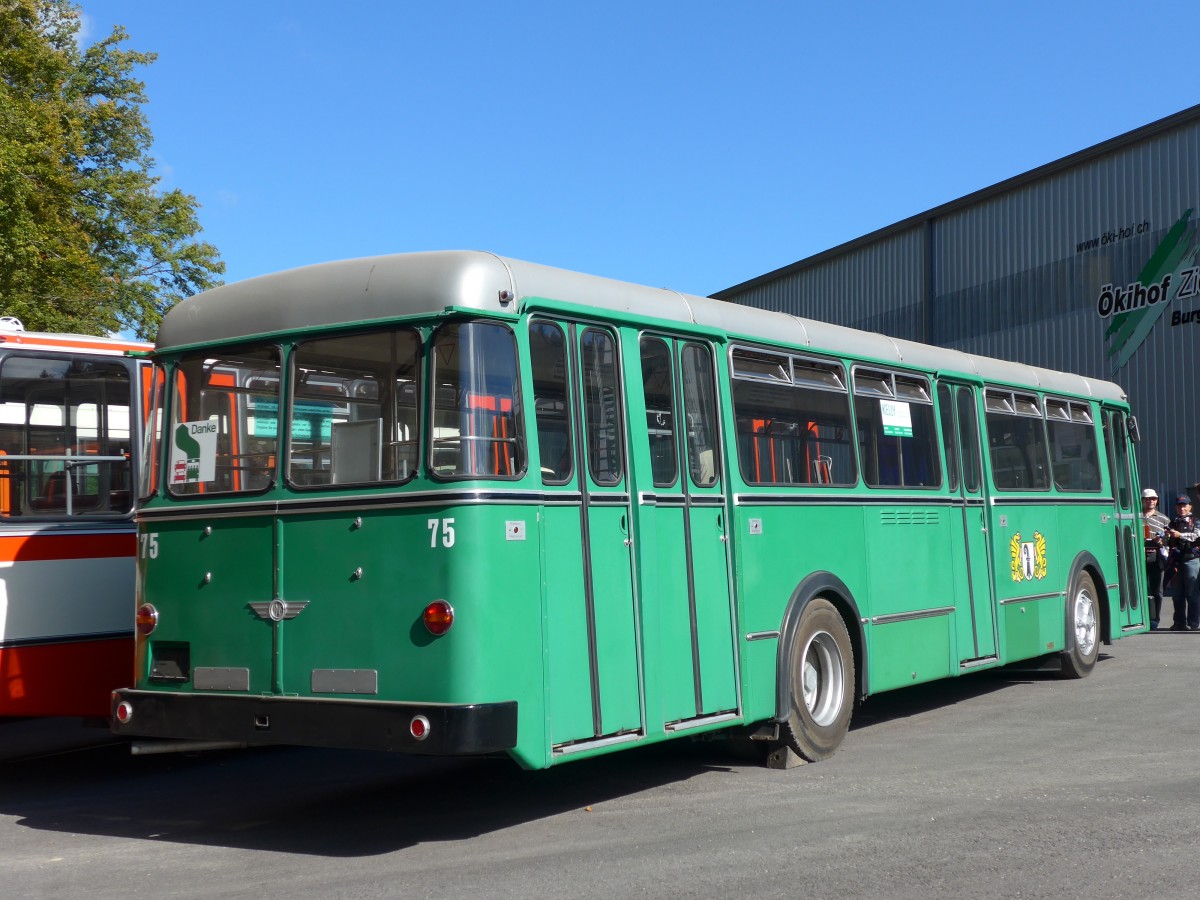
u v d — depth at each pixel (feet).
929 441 36.50
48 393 30.07
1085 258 92.99
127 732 24.73
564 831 23.79
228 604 24.00
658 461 26.16
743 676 27.71
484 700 21.50
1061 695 40.04
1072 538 44.16
